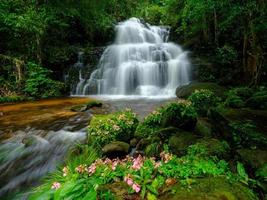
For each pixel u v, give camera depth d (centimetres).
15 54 1426
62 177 357
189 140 502
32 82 1319
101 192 284
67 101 1177
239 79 1306
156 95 1376
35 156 583
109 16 2253
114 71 1551
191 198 274
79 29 1861
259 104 778
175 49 1762
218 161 388
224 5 921
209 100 853
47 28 1555
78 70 1569
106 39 2064
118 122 651
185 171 320
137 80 1520
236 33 1467
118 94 1498
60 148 598
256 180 348
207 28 1683
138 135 627
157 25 2473
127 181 298
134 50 1717
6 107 1035
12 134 676
